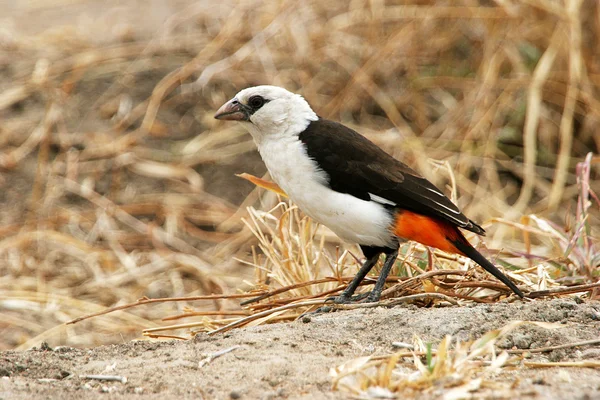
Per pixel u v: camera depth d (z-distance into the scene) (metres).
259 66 15.08
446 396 5.11
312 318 7.12
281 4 14.74
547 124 13.87
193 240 13.09
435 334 6.60
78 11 17.36
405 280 8.12
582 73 13.51
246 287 11.82
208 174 14.09
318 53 14.68
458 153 13.84
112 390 5.80
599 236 12.41
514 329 6.55
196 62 14.92
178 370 6.12
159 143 14.45
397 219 7.70
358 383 5.57
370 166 7.71
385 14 14.45
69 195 13.73
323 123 8.02
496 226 12.80
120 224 13.34
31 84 15.18
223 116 8.08
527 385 5.43
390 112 14.29
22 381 6.04
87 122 14.71
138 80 15.30
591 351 6.18
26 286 12.08
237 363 6.17
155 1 17.44
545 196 13.44
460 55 14.70
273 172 8.11
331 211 7.83
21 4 17.75
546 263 9.17
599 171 13.61
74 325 11.22
